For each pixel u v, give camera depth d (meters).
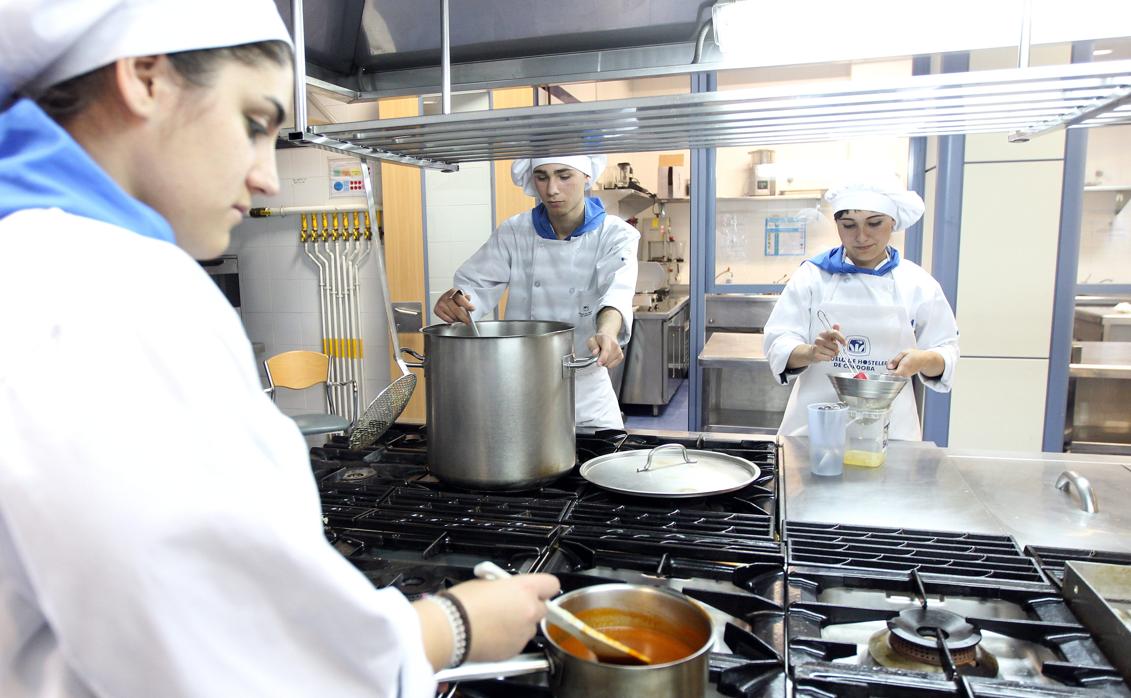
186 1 0.47
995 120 1.35
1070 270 2.97
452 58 1.81
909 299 2.05
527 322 1.56
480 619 0.62
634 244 2.07
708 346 3.33
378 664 0.50
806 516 1.22
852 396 1.47
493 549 1.07
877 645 0.84
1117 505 1.26
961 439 3.16
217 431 0.44
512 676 0.76
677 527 1.14
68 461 0.40
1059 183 2.94
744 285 3.90
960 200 3.03
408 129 1.35
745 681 0.74
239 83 0.51
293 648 0.47
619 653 0.70
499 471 1.28
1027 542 1.11
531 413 1.28
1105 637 0.79
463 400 1.27
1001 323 3.06
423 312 4.09
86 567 0.41
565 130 1.39
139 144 0.49
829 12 1.35
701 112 1.24
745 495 1.31
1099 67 0.99
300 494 0.51
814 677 0.73
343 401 4.53
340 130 1.37
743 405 4.04
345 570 0.49
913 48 1.34
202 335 0.45
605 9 1.63
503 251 2.23
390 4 1.70
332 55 1.79
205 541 0.43
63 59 0.46
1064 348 3.02
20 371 0.41
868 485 1.38
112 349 0.42
